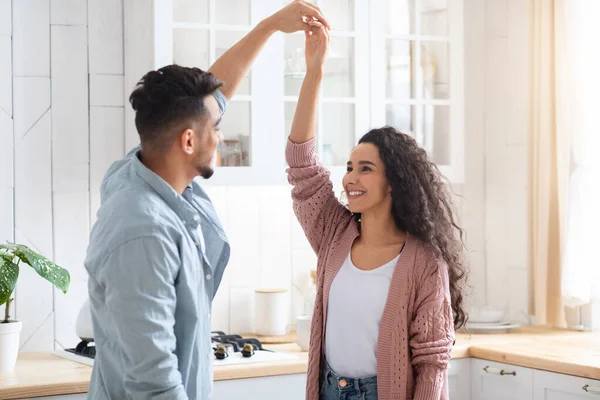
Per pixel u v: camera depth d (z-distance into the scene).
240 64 2.07
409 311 2.00
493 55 3.76
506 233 3.73
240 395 2.70
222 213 3.43
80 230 3.16
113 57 3.20
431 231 2.04
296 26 2.10
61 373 2.62
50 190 3.12
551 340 3.16
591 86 3.32
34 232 3.09
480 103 3.79
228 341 3.04
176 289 1.60
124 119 3.22
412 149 2.11
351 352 2.02
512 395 2.89
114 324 1.52
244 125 3.12
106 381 1.62
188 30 3.04
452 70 3.46
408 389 1.98
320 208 2.20
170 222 1.59
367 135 2.15
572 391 2.65
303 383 2.79
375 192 2.07
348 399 2.02
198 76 1.68
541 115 3.44
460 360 3.05
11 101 3.07
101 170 3.19
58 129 3.13
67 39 3.14
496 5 3.74
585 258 3.30
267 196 3.50
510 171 3.70
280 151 3.16
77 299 3.15
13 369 2.69
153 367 1.49
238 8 3.12
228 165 3.09
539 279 3.44
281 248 3.52
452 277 2.12
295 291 3.55
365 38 3.30
